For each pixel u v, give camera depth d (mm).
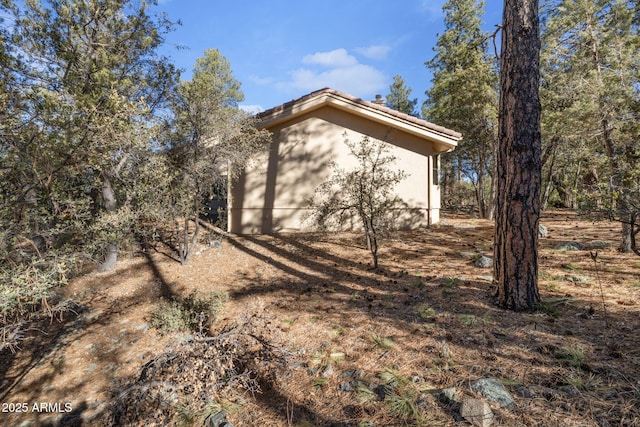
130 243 7020
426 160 10039
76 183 4473
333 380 3016
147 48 6938
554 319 3629
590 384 2443
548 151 14773
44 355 4695
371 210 6445
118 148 4715
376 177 7043
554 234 8531
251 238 9352
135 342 4676
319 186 9297
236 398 3064
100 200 6301
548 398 2346
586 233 8430
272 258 7645
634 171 3344
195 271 6992
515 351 3049
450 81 13750
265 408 2844
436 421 2271
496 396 2391
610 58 6973
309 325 4207
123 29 6613
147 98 7035
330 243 8586
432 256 7113
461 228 10172
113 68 6461
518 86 3889
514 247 4012
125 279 6715
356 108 9414
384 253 7578
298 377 3166
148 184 5859
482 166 15602
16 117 3385
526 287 3977
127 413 3107
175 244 8586
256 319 3922
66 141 3635
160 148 6520
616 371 2572
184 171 6949
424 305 4414
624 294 4195
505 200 4113
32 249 3453
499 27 4938
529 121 3881
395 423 2320
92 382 4043
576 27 8156
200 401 3039
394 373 2932
